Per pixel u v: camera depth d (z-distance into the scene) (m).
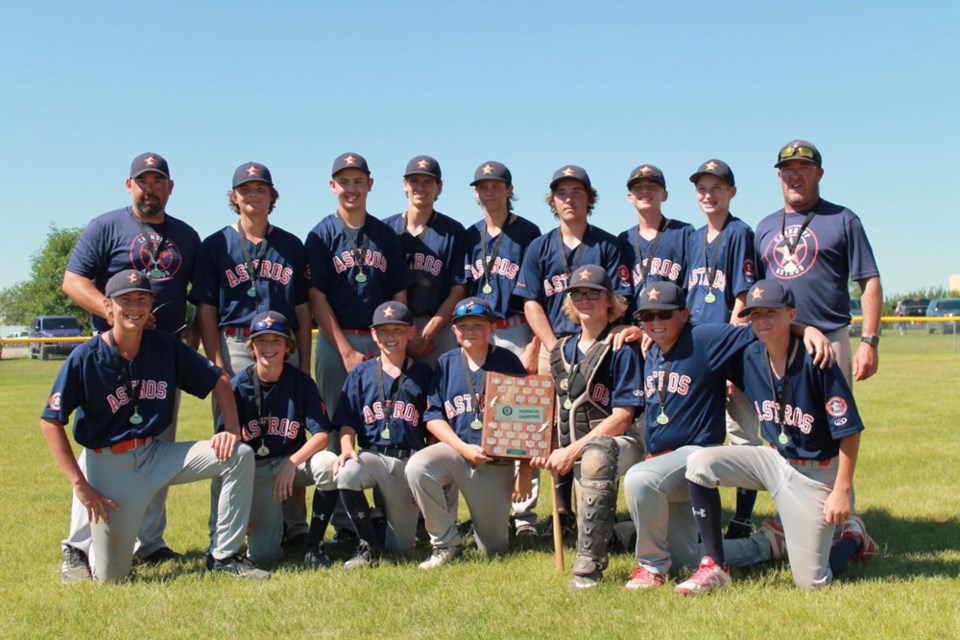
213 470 5.81
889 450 9.91
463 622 4.72
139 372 5.81
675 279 6.95
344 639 4.54
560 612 4.85
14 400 18.59
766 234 6.31
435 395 6.41
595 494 5.32
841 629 4.37
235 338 6.83
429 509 6.02
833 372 5.06
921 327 38.66
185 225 6.89
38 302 54.94
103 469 5.73
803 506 5.16
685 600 4.98
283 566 6.11
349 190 7.14
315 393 6.48
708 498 5.30
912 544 6.16
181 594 5.38
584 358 6.21
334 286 7.21
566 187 6.92
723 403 5.72
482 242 7.54
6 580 5.81
